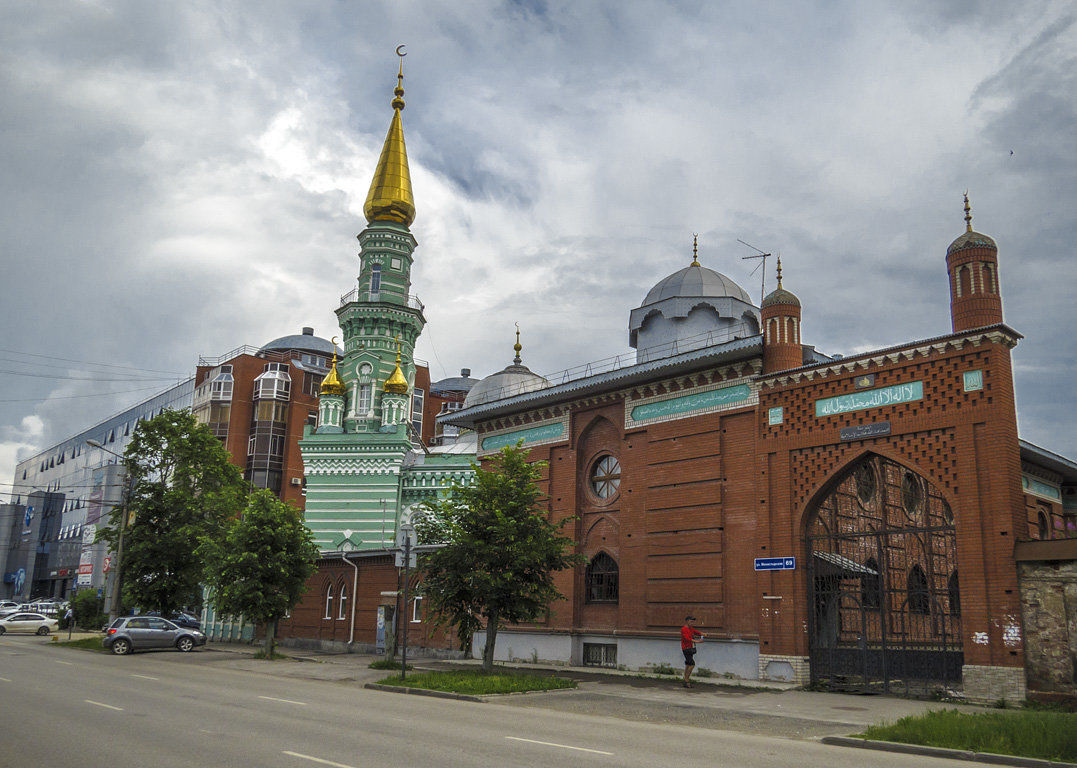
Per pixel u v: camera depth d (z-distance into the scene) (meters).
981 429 20.80
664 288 35.69
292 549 35.31
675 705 19.02
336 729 13.34
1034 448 31.70
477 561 24.58
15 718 14.02
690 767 10.63
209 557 35.56
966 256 22.06
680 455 27.83
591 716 16.84
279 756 10.80
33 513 108.44
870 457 23.19
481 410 35.19
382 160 58.41
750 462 25.80
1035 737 12.52
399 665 28.56
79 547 95.56
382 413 53.28
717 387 27.22
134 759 10.55
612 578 29.92
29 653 31.98
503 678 22.14
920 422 21.88
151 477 44.06
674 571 27.19
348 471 50.72
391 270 56.31
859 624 28.58
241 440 74.00
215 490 43.66
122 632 35.31
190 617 54.66
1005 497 20.06
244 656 34.50
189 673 25.23
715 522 26.34
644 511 28.62
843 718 17.00
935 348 21.78
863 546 30.09
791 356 25.69
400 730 13.39
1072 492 37.41
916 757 12.50
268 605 33.88
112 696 17.58
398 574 38.06
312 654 36.69
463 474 49.50
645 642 27.59
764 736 14.58
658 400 29.00
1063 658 18.70
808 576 23.94
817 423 24.19
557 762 10.70
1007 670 19.30
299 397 76.00
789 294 26.17
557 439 32.59
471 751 11.41
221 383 74.94
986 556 20.14
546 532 25.17
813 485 24.05
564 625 30.44
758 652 24.38
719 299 34.19
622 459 29.81
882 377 22.91
